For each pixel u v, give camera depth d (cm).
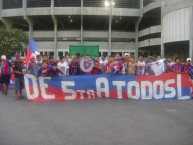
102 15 6034
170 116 983
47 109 1121
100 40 6425
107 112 1054
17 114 1021
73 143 671
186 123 877
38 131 780
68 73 1622
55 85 1385
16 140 696
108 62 1677
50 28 6894
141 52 6531
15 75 1415
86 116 979
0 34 4997
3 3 6316
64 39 6366
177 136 732
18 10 6159
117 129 801
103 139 703
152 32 5894
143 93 1424
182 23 4712
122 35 6506
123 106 1191
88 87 1415
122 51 6438
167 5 5134
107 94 1428
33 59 1623
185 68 1623
